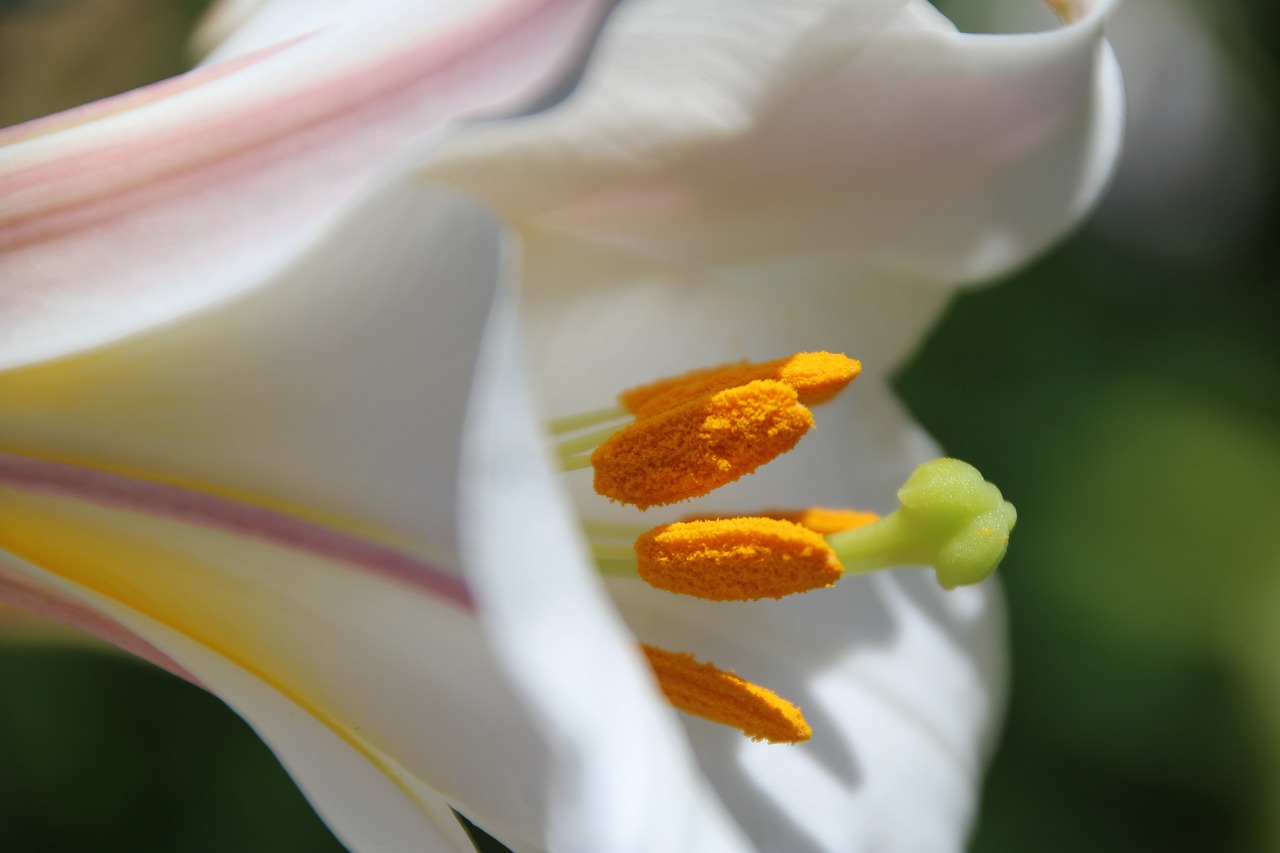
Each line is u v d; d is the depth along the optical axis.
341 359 0.20
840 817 0.24
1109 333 0.43
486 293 0.19
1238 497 0.40
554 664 0.19
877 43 0.23
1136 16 0.49
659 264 0.24
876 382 0.25
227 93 0.21
